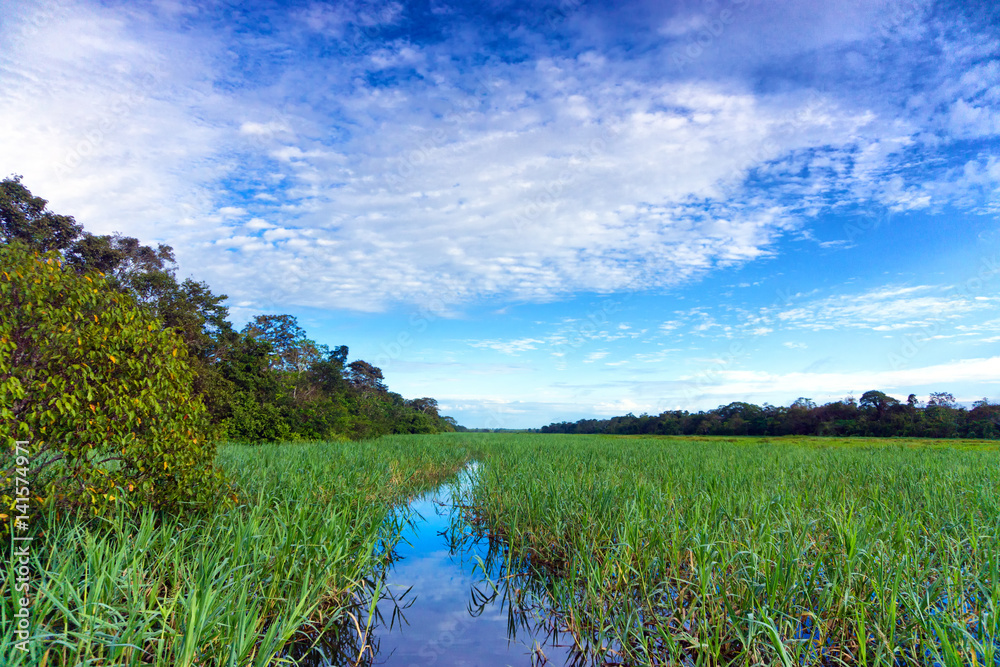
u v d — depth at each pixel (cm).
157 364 620
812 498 784
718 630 447
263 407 2748
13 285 498
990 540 544
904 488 877
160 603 422
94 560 436
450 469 1761
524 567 752
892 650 402
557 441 2906
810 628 485
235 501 713
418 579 732
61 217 2508
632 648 488
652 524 645
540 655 513
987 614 405
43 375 515
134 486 595
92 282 588
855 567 504
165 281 2788
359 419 3659
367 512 786
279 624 471
